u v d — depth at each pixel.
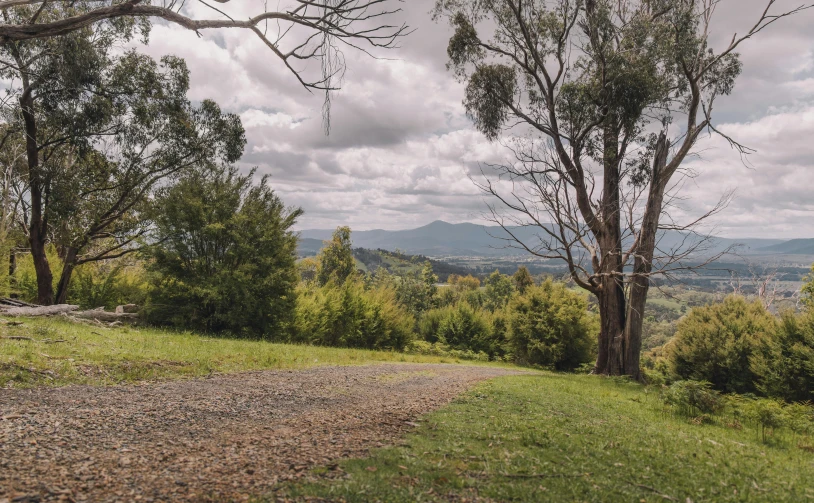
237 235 23.97
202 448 5.58
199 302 23.95
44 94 22.20
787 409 11.73
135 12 8.70
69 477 4.31
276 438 6.23
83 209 25.02
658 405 12.98
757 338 21.67
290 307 26.45
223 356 13.80
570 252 21.67
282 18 9.34
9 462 4.49
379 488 4.38
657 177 21.97
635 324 22.09
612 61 20.81
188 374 10.64
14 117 22.88
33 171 22.36
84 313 20.14
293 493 4.12
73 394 7.59
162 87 25.83
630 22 21.78
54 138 23.83
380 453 5.64
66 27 8.59
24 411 6.31
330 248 64.56
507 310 40.16
